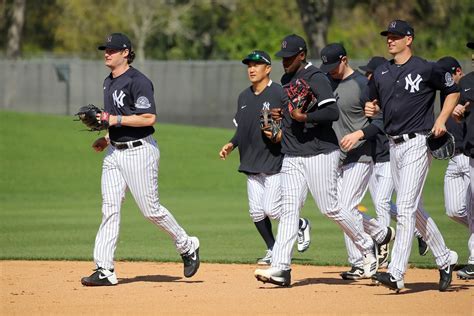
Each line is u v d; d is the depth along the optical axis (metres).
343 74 34.97
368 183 37.41
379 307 28.16
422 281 34.25
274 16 181.88
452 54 161.50
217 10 198.88
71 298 30.03
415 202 30.28
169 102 132.50
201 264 40.38
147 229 60.94
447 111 29.70
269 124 36.31
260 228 40.75
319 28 146.88
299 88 31.14
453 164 38.19
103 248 32.88
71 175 103.50
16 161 107.88
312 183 31.91
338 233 57.62
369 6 165.25
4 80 138.50
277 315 26.88
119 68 32.59
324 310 27.67
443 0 162.62
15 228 60.75
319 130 31.69
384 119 30.59
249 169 39.66
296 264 40.75
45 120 126.62
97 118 31.62
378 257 35.25
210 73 130.88
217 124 130.88
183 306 28.44
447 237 53.41
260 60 38.12
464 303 28.89
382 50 173.75
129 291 31.58
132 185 32.62
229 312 27.36
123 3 196.75
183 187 98.69
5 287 32.56
